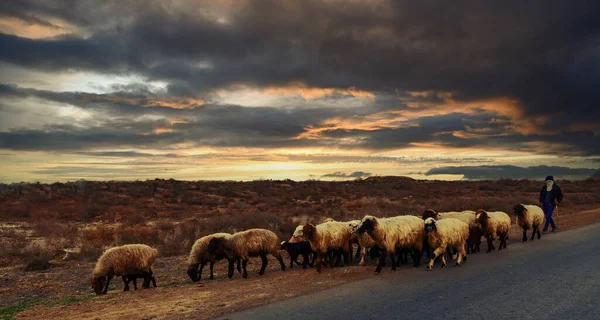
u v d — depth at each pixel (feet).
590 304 26.20
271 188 181.68
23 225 88.07
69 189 146.51
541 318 23.88
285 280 39.45
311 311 27.25
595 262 38.91
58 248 61.72
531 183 237.25
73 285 43.55
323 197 159.53
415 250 42.39
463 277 35.35
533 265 38.88
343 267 44.60
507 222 50.21
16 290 41.63
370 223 38.96
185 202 135.13
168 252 59.52
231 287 37.99
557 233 62.13
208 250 42.37
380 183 227.61
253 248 43.68
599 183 238.27
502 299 27.89
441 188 212.64
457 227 41.55
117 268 39.27
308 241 45.39
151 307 31.55
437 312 25.61
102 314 30.35
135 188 154.51
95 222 95.14
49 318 30.40
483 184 232.12
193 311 29.22
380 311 26.35
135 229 79.51
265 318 26.23
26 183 154.30
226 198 146.72
